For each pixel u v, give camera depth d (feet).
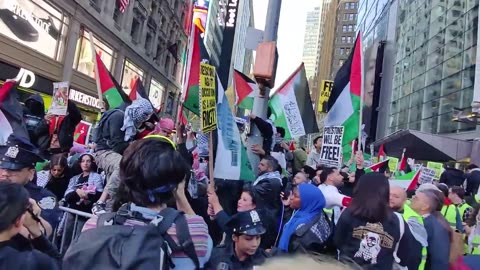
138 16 114.93
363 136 40.50
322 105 40.27
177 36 154.71
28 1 65.05
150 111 15.21
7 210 7.01
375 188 11.03
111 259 5.99
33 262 7.05
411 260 11.12
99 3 89.30
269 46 22.58
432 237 12.70
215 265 9.38
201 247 7.11
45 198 11.73
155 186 7.00
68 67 78.54
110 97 25.45
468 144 59.93
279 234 15.57
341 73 23.58
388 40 179.11
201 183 18.16
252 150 20.71
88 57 86.69
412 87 140.67
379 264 10.61
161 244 6.49
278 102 29.53
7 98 14.23
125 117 14.90
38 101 17.80
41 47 70.44
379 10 207.31
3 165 9.59
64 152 19.89
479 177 29.66
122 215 6.87
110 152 14.85
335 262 4.10
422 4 138.41
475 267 12.84
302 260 3.98
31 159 10.00
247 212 10.91
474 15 99.76
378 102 181.57
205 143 21.57
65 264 6.13
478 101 77.56
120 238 6.21
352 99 22.63
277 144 28.81
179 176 7.30
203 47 17.52
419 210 13.66
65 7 75.31
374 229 10.83
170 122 16.10
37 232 8.06
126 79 109.70
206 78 13.94
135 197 7.08
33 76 68.74
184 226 6.95
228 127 15.49
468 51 101.09
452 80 108.78
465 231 21.11
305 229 12.22
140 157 7.06
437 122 115.65
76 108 19.75
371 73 186.80
